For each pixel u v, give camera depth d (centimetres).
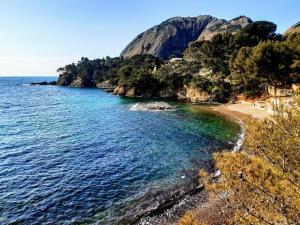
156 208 1939
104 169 2719
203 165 2750
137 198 2094
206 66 10175
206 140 3747
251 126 929
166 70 11675
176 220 1770
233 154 860
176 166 2758
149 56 17562
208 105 7712
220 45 11025
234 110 6319
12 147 3541
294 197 715
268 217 754
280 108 920
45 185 2345
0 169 2728
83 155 3194
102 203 2028
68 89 17100
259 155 868
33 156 3159
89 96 11700
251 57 5906
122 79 12338
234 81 7838
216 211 1786
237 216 802
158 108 7144
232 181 796
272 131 873
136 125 5003
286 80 6028
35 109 7612
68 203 2027
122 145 3619
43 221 1784
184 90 9875
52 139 3994
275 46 5875
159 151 3300
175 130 4462
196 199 2038
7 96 12081
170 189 2233
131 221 1783
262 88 7319
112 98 10581
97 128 4784
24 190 2244
